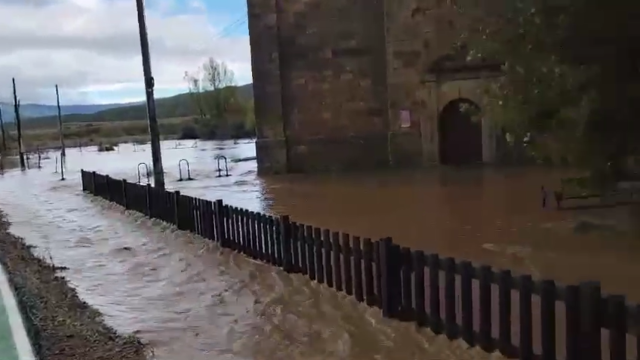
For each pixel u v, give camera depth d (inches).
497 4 404.8
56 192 975.0
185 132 3262.8
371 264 267.6
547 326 190.1
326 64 907.4
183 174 1074.1
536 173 721.6
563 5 338.3
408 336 234.5
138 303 304.7
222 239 418.0
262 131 911.7
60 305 291.7
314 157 916.0
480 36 396.8
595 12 331.9
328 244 299.6
